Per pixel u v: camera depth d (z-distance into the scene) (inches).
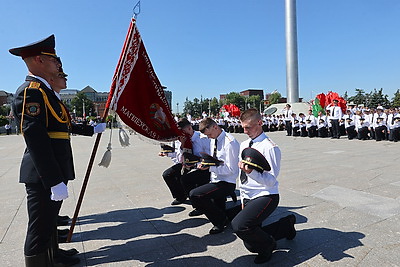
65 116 103.8
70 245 129.5
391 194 187.0
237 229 103.1
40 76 99.3
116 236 138.3
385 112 605.3
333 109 654.5
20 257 118.4
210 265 109.3
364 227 137.1
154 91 132.6
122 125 123.2
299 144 538.6
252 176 101.5
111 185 237.9
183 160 158.6
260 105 3671.3
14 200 201.6
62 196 88.7
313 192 197.6
